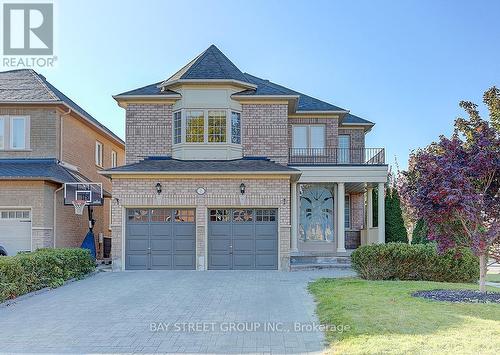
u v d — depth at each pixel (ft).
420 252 46.52
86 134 81.82
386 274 46.50
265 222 59.57
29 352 22.70
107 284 45.78
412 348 20.35
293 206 68.39
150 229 59.47
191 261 59.06
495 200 34.65
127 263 58.90
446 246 36.58
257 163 63.62
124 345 23.75
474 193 34.04
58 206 66.49
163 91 67.87
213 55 71.56
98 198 65.67
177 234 59.41
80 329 27.14
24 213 62.28
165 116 67.41
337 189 70.44
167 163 63.57
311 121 76.95
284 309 32.19
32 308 33.65
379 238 66.49
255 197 59.06
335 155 76.18
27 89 71.61
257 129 67.41
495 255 36.09
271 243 59.26
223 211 59.72
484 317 26.35
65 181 64.75
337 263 62.44
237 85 67.21
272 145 67.10
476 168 33.96
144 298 37.37
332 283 42.55
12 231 61.93
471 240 35.29
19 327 27.76
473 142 36.09
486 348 20.13
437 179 34.35
